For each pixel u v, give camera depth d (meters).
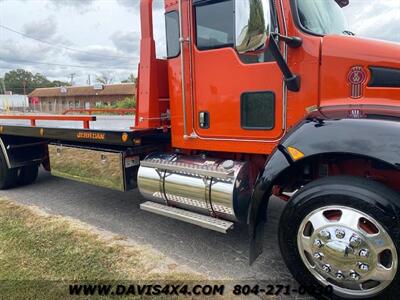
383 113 2.25
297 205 2.36
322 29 2.79
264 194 2.52
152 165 3.41
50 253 3.17
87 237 3.52
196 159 3.28
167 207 3.32
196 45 3.05
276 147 2.53
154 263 3.01
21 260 3.05
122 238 3.50
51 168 4.58
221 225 2.88
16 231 3.65
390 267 2.09
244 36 2.21
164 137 3.77
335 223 2.21
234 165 2.98
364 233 2.13
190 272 2.86
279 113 2.74
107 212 4.26
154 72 3.44
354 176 2.25
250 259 2.61
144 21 3.36
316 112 2.50
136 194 5.01
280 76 2.69
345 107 2.45
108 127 4.20
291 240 2.43
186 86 3.16
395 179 2.40
